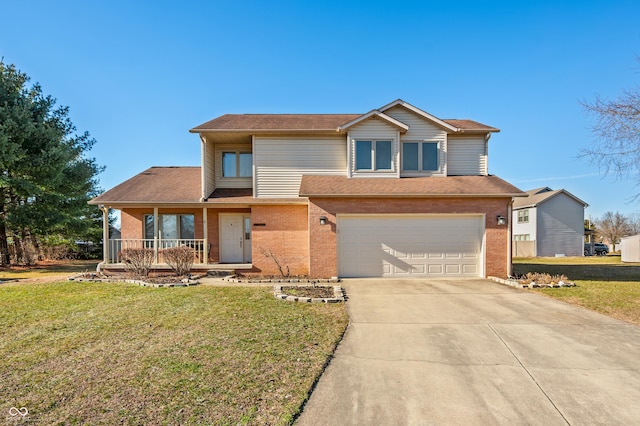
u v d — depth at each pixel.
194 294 8.65
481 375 4.13
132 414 3.15
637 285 10.10
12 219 16.22
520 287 9.63
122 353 4.66
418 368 4.32
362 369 4.27
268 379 3.91
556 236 30.80
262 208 12.58
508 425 3.11
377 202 11.47
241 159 14.61
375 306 7.46
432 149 13.01
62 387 3.69
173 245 14.35
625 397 3.61
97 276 11.85
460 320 6.43
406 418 3.20
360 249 11.59
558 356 4.71
